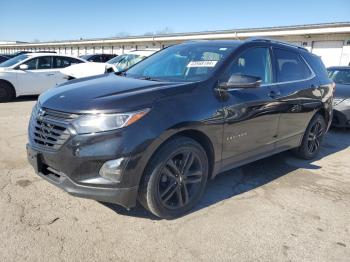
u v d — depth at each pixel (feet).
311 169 16.92
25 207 11.60
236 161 13.29
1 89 34.47
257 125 13.62
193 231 10.71
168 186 11.03
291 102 15.38
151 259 9.30
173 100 10.74
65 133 9.91
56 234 10.17
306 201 13.23
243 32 89.97
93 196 9.92
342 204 13.12
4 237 9.87
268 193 13.79
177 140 10.82
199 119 11.10
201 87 11.65
